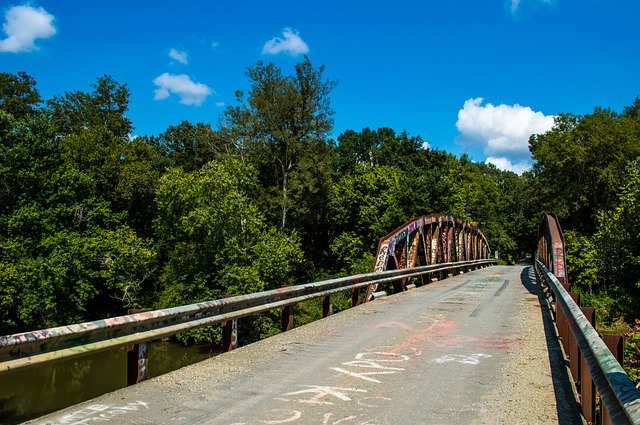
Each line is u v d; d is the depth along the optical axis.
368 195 53.75
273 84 48.03
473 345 8.69
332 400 5.65
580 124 53.88
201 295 32.44
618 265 31.94
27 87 55.75
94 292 34.09
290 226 52.78
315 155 48.56
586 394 4.82
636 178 30.77
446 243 28.73
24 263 30.62
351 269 50.34
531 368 7.04
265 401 5.62
